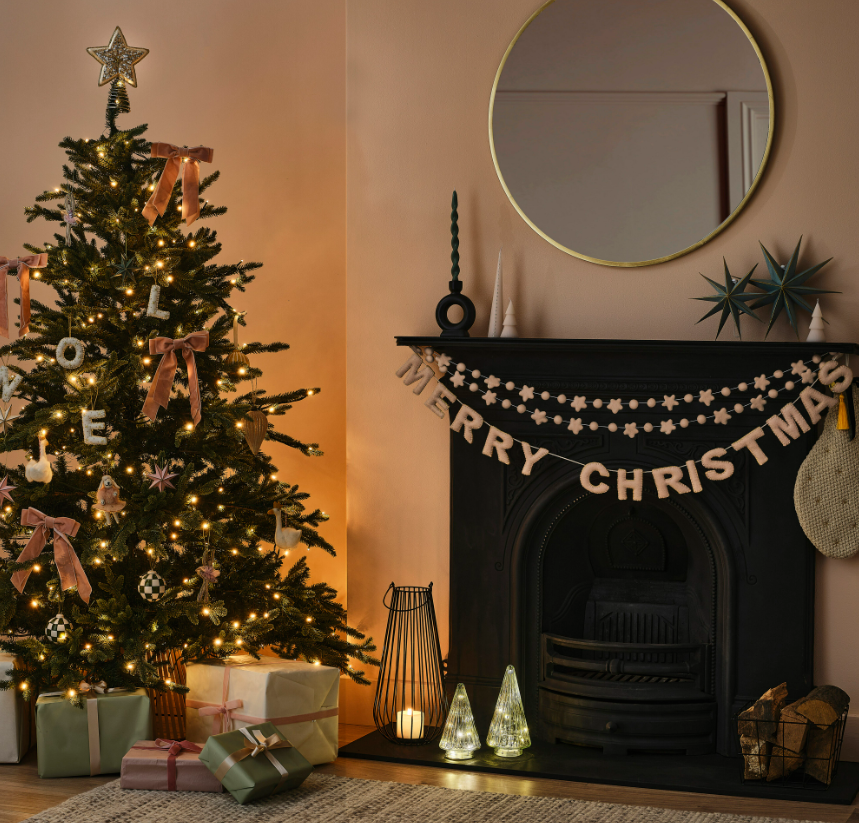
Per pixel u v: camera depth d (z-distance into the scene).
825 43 2.99
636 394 3.10
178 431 2.92
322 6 3.88
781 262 3.03
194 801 2.62
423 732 3.15
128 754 2.72
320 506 3.86
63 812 2.52
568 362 3.13
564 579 3.31
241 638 2.97
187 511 2.86
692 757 3.00
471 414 3.19
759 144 3.03
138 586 2.86
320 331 3.88
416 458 3.39
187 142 4.05
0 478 3.00
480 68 3.32
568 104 3.21
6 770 2.87
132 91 4.13
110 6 4.16
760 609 3.02
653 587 3.30
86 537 2.97
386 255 3.43
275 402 3.22
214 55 4.02
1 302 3.05
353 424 3.46
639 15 3.15
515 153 3.26
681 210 3.11
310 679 2.90
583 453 3.15
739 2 3.05
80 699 2.79
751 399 3.00
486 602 3.24
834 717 2.73
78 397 2.87
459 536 3.27
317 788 2.73
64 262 2.94
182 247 3.07
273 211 3.94
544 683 3.17
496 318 3.20
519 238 3.27
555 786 2.75
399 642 3.25
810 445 3.00
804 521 2.94
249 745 2.65
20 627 3.02
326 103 3.88
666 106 3.12
